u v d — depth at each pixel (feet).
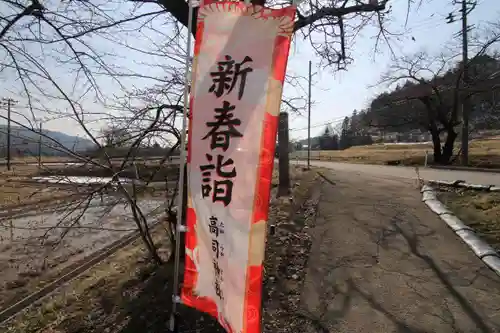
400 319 12.02
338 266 16.34
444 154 73.41
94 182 15.78
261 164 8.60
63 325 14.66
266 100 8.68
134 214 17.29
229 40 9.22
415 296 13.46
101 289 17.93
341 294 13.87
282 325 12.10
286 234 21.11
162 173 17.56
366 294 13.76
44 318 15.83
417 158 78.74
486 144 98.22
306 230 21.63
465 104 67.36
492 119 85.76
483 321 11.68
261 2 15.55
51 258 25.05
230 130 9.03
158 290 15.79
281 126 33.65
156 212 29.68
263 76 8.79
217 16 9.39
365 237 19.89
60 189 16.03
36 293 19.48
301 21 19.33
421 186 34.24
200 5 9.54
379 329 11.52
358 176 46.19
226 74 9.15
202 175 9.40
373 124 95.35
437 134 74.23
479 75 65.67
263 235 8.46
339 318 12.25
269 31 8.85
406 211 24.72
